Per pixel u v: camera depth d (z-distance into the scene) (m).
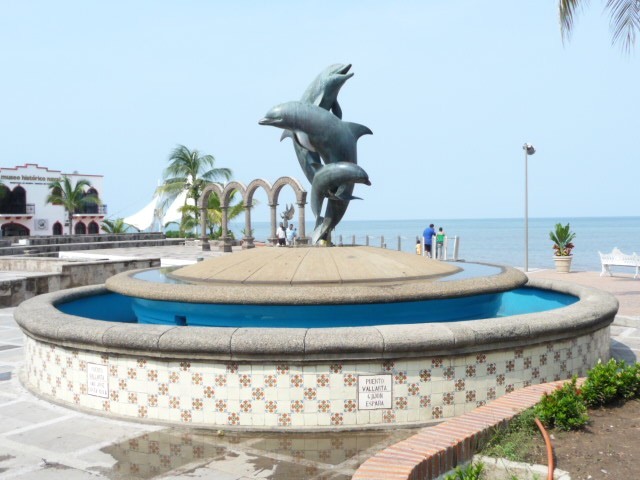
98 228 65.31
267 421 6.05
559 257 24.12
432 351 6.07
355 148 9.92
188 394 6.20
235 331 6.14
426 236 25.61
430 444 4.44
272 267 8.25
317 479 4.92
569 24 13.39
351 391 6.01
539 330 6.51
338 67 9.91
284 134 10.55
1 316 14.15
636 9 13.25
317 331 6.06
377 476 3.88
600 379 5.56
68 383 6.92
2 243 37.19
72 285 17.34
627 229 160.88
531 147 24.86
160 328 6.38
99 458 5.40
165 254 31.36
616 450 4.62
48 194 60.75
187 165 45.50
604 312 7.50
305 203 32.22
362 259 8.55
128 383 6.44
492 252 56.50
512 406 5.32
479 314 8.19
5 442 5.80
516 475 4.30
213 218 43.72
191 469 5.14
